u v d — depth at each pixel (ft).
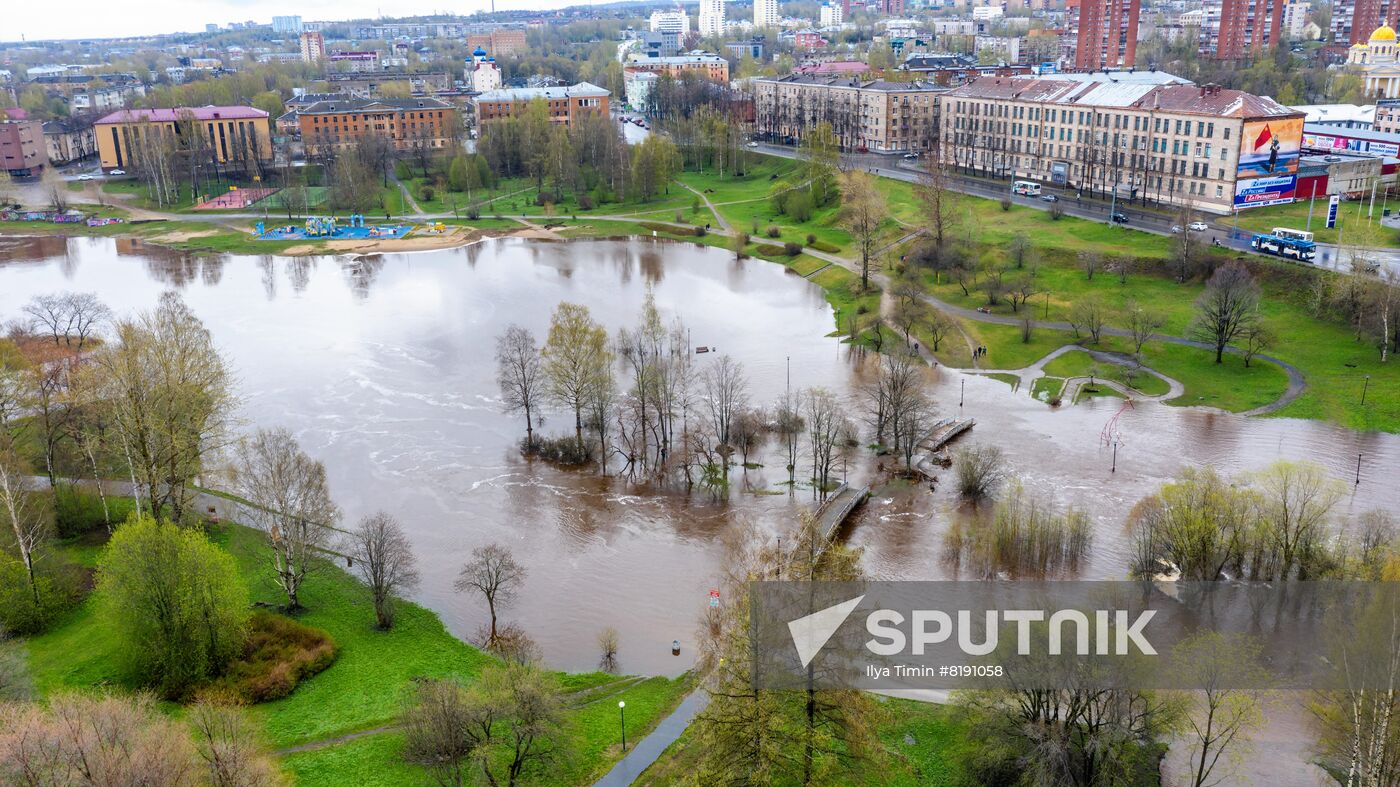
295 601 339.36
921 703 280.92
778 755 229.04
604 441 469.57
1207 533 321.32
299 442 484.33
